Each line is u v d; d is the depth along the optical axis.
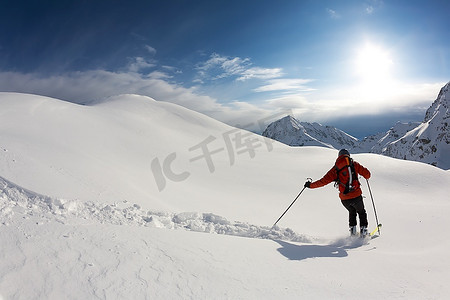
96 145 17.06
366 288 3.14
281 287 3.05
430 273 3.69
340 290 3.06
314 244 5.40
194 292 2.78
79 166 9.85
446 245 5.36
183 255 3.56
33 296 2.44
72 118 19.95
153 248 3.62
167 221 6.25
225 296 2.77
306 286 3.12
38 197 5.70
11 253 3.00
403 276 3.55
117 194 8.00
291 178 17.89
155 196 9.96
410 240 6.06
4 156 7.96
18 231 3.52
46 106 20.30
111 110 28.30
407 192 15.23
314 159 24.28
